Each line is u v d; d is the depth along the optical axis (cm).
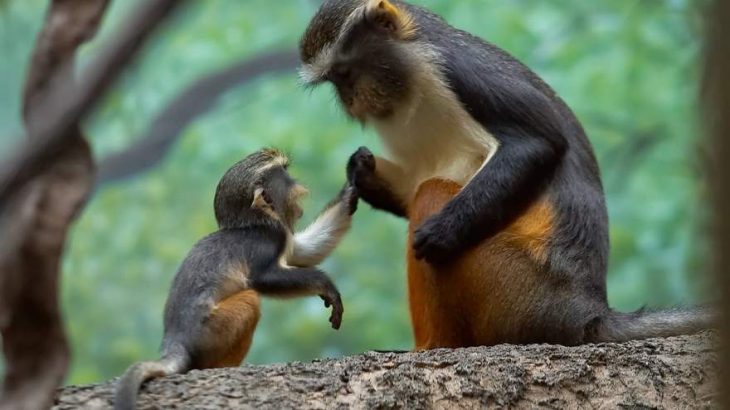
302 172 2892
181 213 3148
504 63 1158
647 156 2700
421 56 1145
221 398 809
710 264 358
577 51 2773
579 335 1064
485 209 1076
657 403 873
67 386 807
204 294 952
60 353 591
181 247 3111
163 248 3109
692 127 441
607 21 2803
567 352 902
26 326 580
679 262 2495
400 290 2897
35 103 509
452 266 1095
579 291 1077
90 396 789
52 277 556
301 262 1105
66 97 374
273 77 2917
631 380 884
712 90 351
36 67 528
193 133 3003
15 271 550
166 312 955
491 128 1116
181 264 985
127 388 783
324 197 2875
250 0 3067
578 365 887
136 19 358
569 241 1094
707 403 866
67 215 540
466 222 1074
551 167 1103
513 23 2795
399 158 1188
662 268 2517
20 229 535
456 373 869
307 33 1205
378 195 1191
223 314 945
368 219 2975
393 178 1195
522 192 1088
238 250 1000
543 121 1109
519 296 1078
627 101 2723
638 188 2672
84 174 542
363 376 855
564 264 1083
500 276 1080
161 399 802
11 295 561
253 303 961
